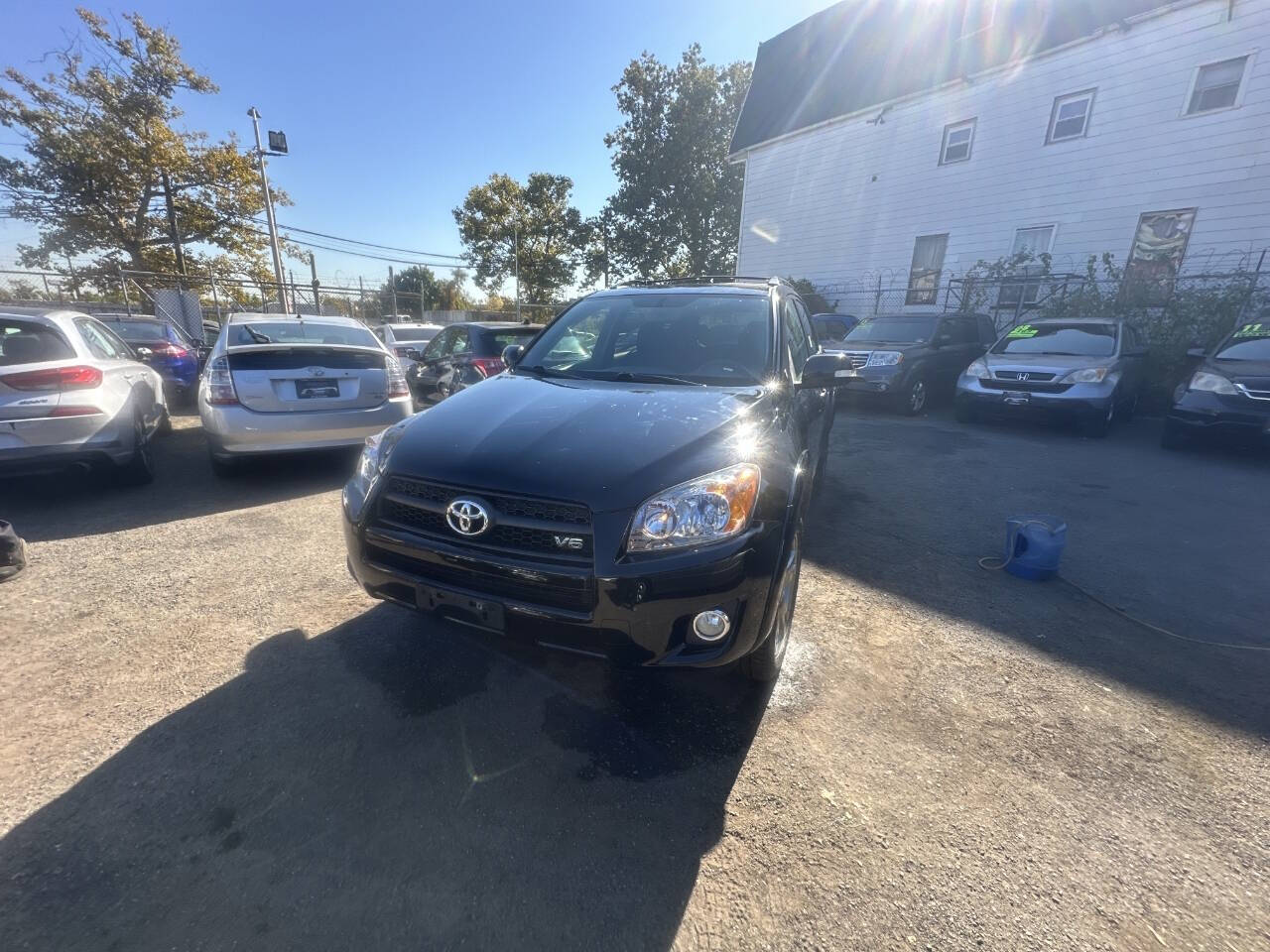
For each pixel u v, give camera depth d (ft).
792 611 8.87
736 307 11.39
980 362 29.12
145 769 6.64
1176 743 7.50
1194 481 19.71
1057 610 10.93
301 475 18.28
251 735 7.23
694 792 6.59
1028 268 44.55
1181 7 36.73
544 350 11.72
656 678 8.60
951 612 10.77
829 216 58.54
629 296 12.48
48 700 7.73
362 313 90.58
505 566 6.54
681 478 6.66
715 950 4.94
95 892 5.25
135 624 9.64
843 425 29.50
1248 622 10.63
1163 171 38.63
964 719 7.88
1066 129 42.73
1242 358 23.26
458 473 6.91
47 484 17.16
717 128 100.99
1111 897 5.44
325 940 4.91
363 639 9.35
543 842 5.91
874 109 52.90
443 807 6.29
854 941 5.03
